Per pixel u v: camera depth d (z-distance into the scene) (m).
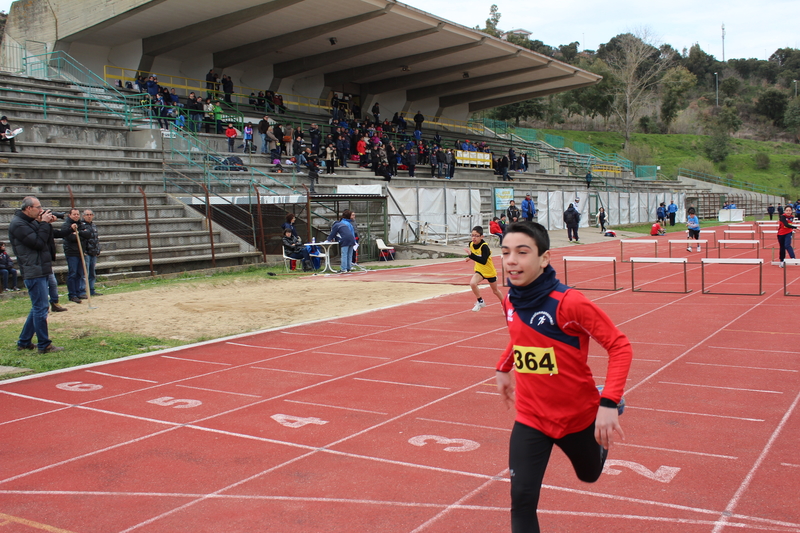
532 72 44.06
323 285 16.77
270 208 21.39
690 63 120.44
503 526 3.91
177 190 22.03
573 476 4.64
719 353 8.27
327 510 4.20
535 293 3.21
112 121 25.16
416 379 7.40
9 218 16.80
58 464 5.11
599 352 8.44
